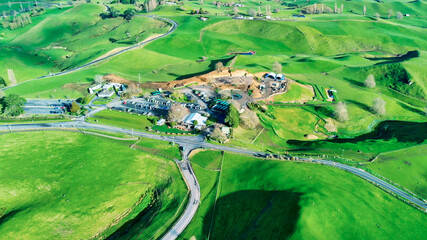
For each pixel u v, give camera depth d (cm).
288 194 10031
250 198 10581
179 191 11125
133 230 9644
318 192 9994
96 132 14688
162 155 13150
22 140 13675
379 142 14412
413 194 10875
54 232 9406
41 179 11369
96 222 9944
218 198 10862
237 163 12644
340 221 8900
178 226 9606
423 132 14962
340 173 11788
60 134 14362
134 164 12575
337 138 15838
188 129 15088
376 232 8769
